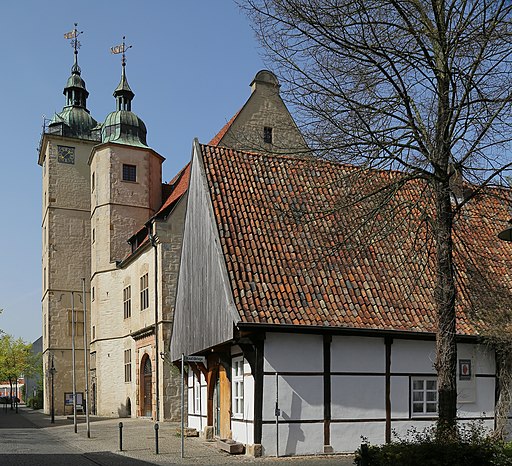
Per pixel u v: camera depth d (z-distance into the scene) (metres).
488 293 19.02
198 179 20.83
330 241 19.41
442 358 12.77
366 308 18.33
